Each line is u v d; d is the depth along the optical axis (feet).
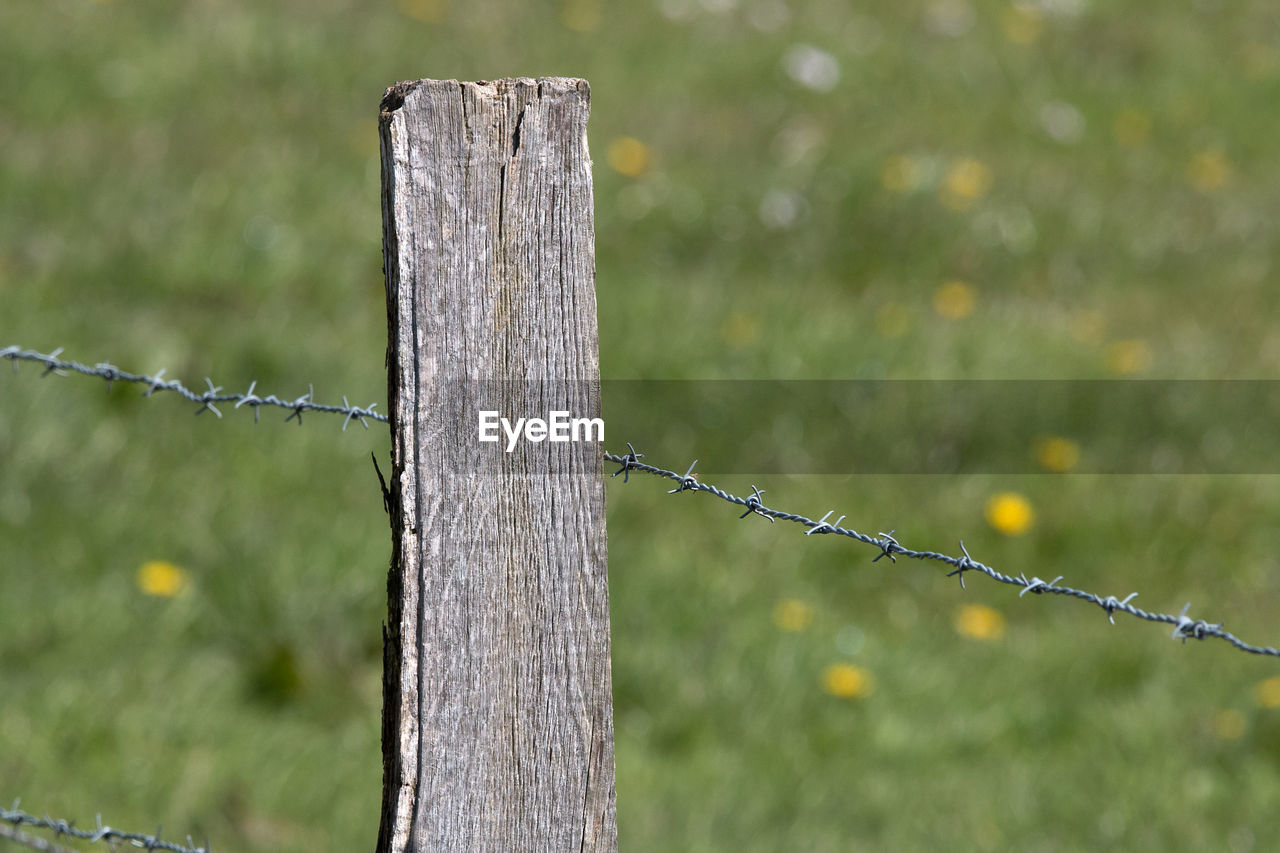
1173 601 21.07
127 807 14.44
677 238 30.14
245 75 33.91
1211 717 18.44
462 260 7.52
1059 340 27.53
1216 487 23.16
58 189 26.81
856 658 18.81
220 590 18.01
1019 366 25.98
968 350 26.21
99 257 24.86
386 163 7.64
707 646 18.54
